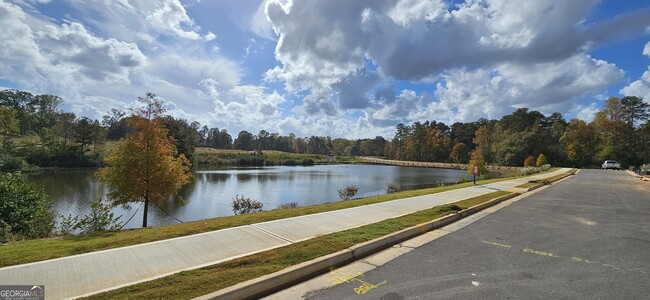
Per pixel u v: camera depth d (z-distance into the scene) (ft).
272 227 19.89
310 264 13.50
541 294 11.43
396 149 354.13
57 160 153.69
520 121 235.61
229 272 12.44
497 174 132.77
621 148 167.63
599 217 25.85
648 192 44.01
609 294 11.44
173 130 150.20
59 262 13.15
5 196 24.44
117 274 12.05
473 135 302.86
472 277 13.03
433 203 30.60
